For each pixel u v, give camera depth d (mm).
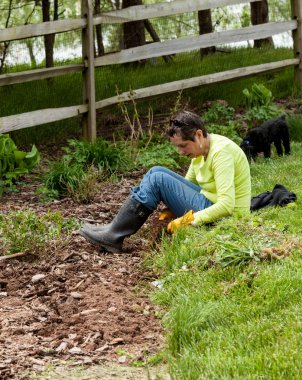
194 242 5703
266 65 12688
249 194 6141
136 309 5047
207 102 12609
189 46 11633
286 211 6547
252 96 11875
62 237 6359
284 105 12586
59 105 11758
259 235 5605
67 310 5039
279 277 4891
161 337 4652
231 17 21625
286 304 4672
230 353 4090
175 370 4078
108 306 5082
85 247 6219
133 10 10828
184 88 11469
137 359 4355
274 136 9609
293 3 13195
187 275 5312
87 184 8078
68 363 4293
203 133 5926
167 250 5781
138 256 6082
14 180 8766
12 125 9359
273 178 8289
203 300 4828
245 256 5277
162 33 18203
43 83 12594
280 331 4305
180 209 6137
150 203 6062
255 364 3895
